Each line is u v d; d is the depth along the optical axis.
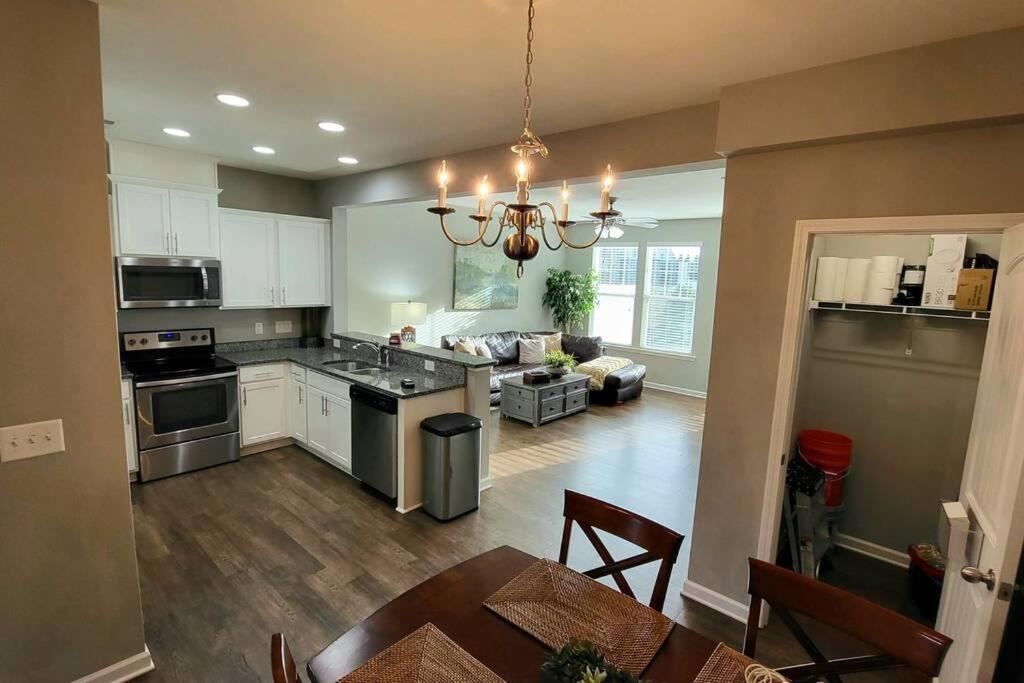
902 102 1.92
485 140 3.48
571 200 6.21
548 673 1.11
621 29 1.86
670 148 2.72
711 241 7.50
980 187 1.87
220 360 4.46
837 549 3.39
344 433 4.07
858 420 3.31
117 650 2.06
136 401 3.82
